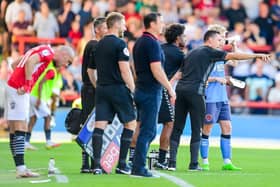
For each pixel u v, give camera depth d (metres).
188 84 31.52
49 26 58.81
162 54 28.61
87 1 59.16
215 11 61.00
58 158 38.00
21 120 29.11
